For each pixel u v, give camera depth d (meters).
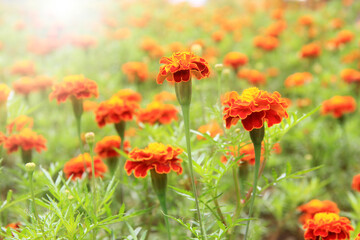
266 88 1.77
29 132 0.79
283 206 0.96
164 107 0.89
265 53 2.07
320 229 0.66
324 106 1.19
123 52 2.20
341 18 2.87
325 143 1.16
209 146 0.79
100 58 2.17
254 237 0.79
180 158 0.64
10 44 2.38
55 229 0.59
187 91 0.58
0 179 0.88
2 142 0.73
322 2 3.28
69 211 0.59
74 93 0.73
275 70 1.81
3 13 3.15
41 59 2.09
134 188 0.78
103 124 0.81
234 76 1.66
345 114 1.19
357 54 1.79
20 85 1.22
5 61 1.83
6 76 1.71
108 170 0.87
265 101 0.57
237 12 3.52
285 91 1.67
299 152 1.23
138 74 1.45
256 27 2.94
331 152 1.13
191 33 2.57
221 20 2.50
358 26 2.48
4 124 0.77
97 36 2.54
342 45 2.00
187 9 3.30
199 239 0.60
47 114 1.35
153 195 0.79
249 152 0.71
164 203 0.64
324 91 1.50
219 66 0.68
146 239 0.80
